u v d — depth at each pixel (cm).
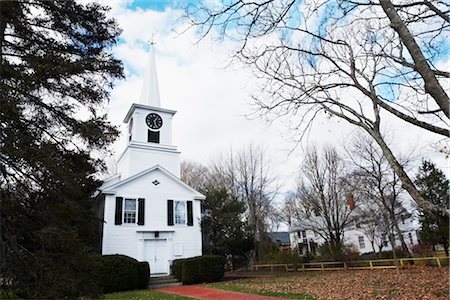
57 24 958
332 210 2667
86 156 977
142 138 2414
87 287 801
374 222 2844
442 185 2014
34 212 808
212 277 1858
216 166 3512
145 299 1241
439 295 959
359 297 1058
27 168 777
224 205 2458
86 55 998
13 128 779
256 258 2977
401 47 475
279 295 1210
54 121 888
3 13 796
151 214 2055
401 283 1280
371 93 479
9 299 722
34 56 833
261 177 3322
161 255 2006
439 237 2098
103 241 1862
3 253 704
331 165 2727
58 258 773
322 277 1792
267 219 3425
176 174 2434
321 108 596
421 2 414
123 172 2398
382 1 357
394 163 413
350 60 520
